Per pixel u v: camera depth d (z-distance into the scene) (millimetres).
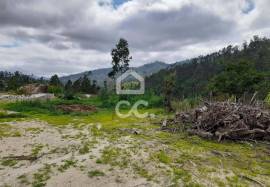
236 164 11914
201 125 17703
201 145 14852
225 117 16984
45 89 53844
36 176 9898
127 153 12516
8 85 78500
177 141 15500
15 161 11602
